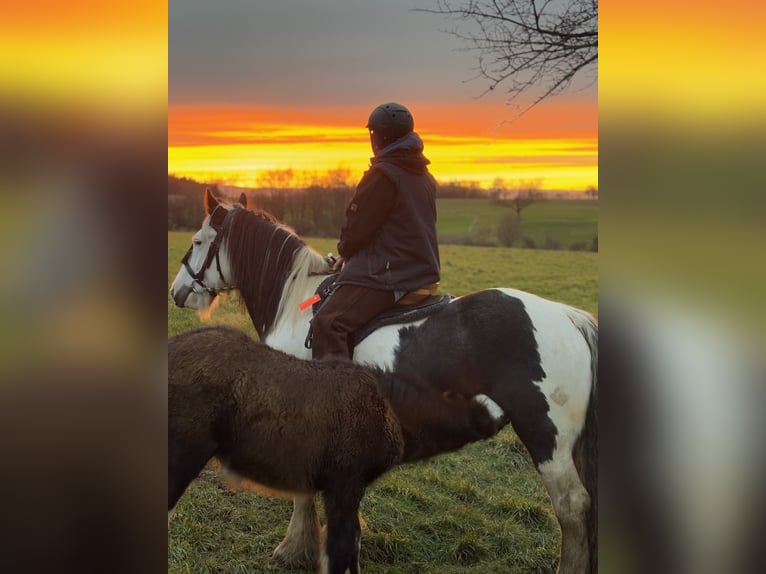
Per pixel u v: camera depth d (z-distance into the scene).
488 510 4.04
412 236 3.11
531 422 2.80
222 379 2.59
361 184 3.12
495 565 3.45
